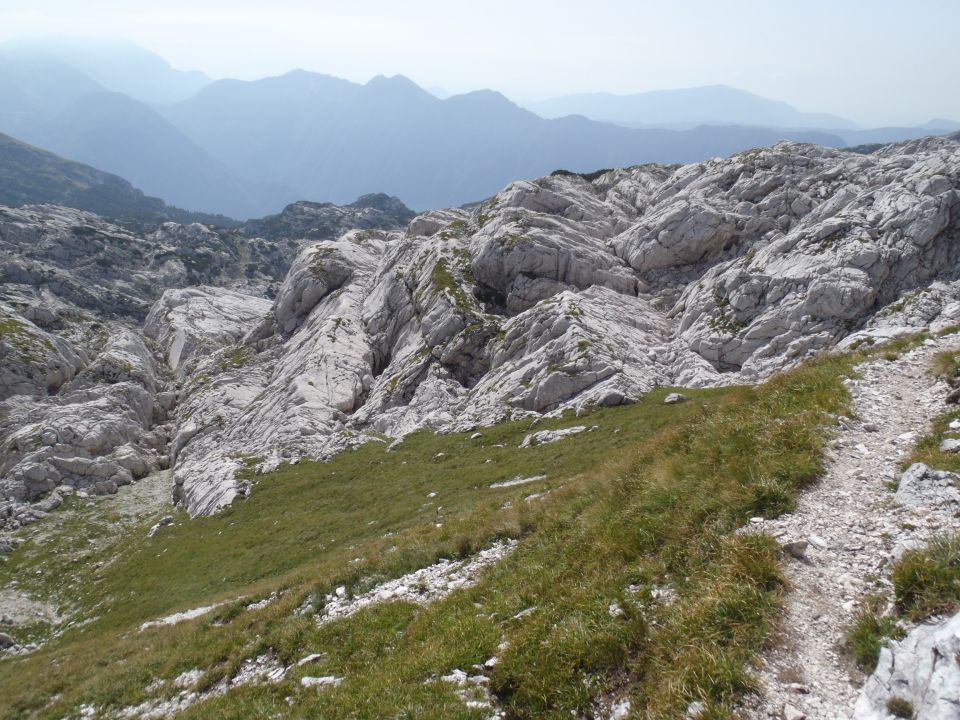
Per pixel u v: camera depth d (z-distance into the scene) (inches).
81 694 897.5
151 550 2298.2
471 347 3612.2
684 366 2915.8
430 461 2297.0
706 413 837.2
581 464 1540.4
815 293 2792.8
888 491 513.7
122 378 4736.7
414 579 823.7
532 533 804.0
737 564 458.6
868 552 444.5
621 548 579.5
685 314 3403.1
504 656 484.4
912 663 327.3
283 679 650.2
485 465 1963.6
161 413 4756.4
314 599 872.9
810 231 3181.6
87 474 3479.3
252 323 7327.8
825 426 644.7
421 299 4160.9
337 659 652.7
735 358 2933.1
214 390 4453.7
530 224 4286.4
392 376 3715.6
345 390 3690.9
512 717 431.5
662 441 815.7
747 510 541.6
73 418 3816.4
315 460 2755.9
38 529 2896.2
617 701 409.4
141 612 1691.7
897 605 381.1
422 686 485.7
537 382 2728.8
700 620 420.8
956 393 639.8
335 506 2068.2
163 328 7037.4
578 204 4722.0
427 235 5625.0
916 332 1047.6
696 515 565.3
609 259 4074.8
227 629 935.0
